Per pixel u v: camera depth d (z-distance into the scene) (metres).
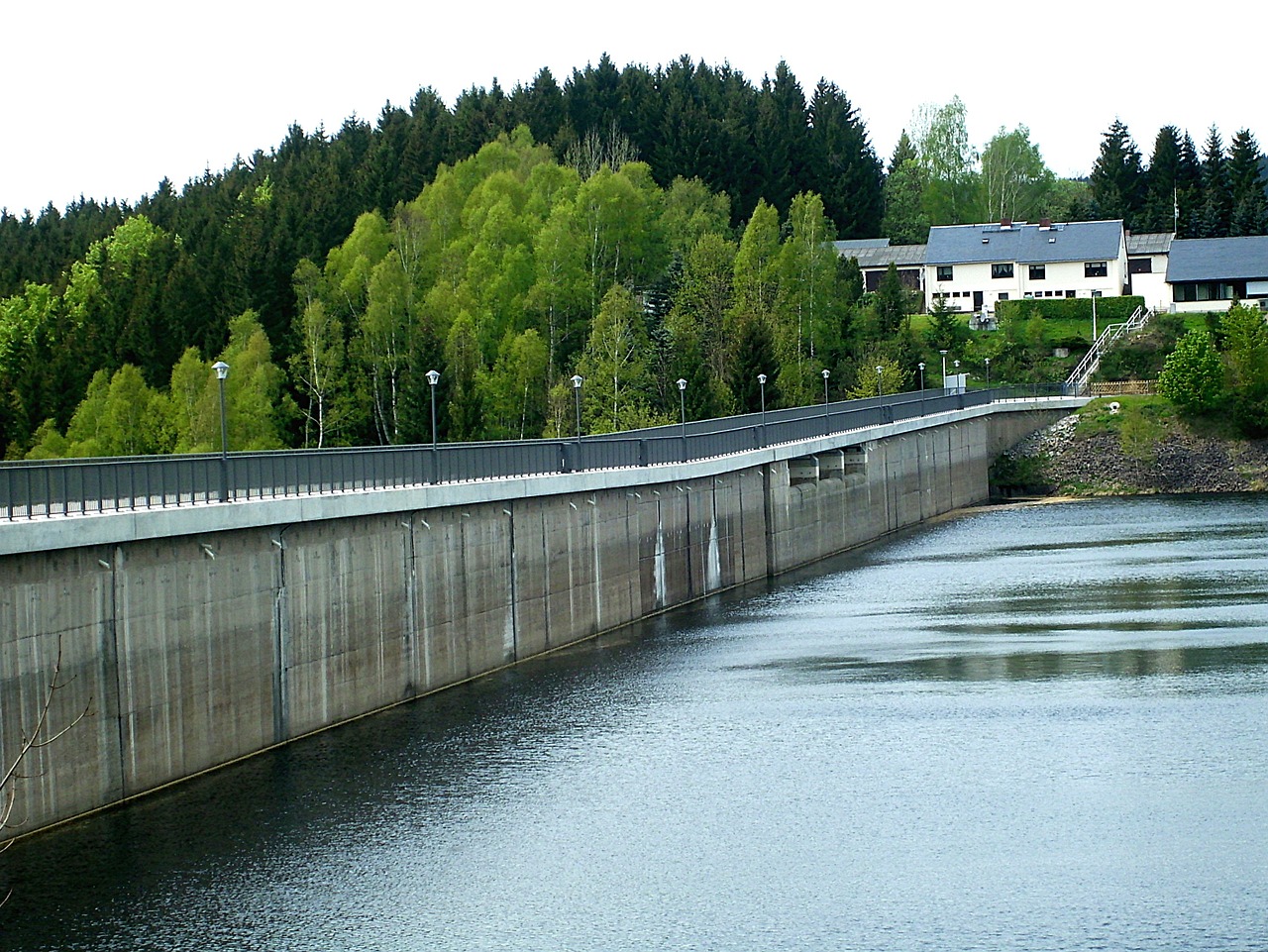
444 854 35.50
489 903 32.78
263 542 42.69
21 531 33.62
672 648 59.28
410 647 50.09
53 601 35.22
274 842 36.09
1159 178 194.12
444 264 122.81
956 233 163.50
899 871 34.00
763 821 37.41
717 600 73.44
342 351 114.69
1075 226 159.75
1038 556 82.06
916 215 192.25
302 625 44.50
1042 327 147.88
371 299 115.19
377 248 125.19
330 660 45.88
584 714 47.88
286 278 125.31
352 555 46.88
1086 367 140.25
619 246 129.38
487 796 39.53
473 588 53.91
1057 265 157.00
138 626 37.88
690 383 114.81
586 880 34.00
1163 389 120.00
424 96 190.12
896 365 130.25
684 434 73.75
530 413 114.50
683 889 33.38
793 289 135.25
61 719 35.53
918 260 165.25
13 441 125.19
